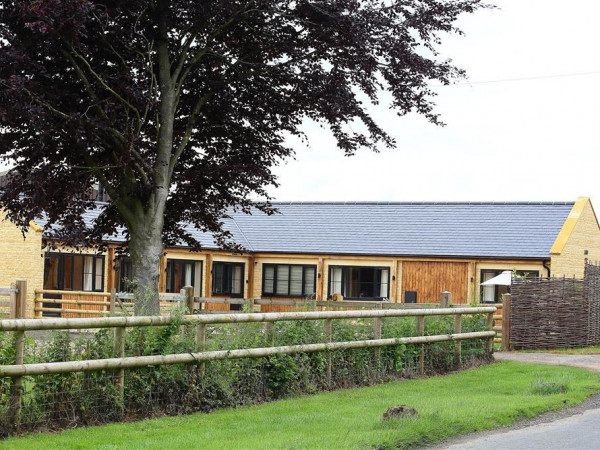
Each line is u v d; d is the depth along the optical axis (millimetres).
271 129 18078
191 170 17203
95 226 18344
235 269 36281
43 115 13484
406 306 22906
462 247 33688
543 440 9422
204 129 17984
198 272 34219
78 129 14023
